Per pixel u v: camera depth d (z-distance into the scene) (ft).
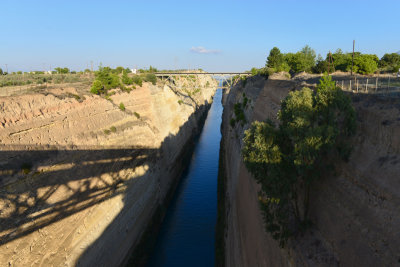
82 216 72.02
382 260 28.60
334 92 40.98
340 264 35.04
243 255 69.41
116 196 88.48
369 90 54.65
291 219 48.75
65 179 70.38
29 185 60.18
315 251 39.50
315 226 43.27
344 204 37.52
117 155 96.78
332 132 37.65
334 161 42.73
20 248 53.98
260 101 112.37
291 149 43.60
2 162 56.44
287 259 43.93
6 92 104.99
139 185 106.52
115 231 84.74
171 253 102.12
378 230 30.60
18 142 62.13
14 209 54.95
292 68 194.08
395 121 34.91
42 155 66.54
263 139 42.65
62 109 81.66
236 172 106.01
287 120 44.16
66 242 65.05
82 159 78.74
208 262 97.04
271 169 40.91
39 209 60.29
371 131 38.55
